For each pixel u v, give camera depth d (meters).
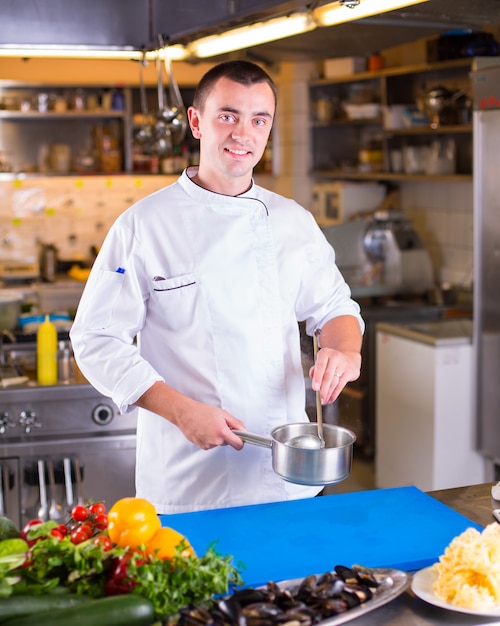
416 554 1.68
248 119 2.09
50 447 3.22
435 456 4.19
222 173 2.16
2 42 2.99
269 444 1.85
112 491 3.30
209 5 2.83
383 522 1.84
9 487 3.21
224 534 1.78
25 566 1.39
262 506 1.94
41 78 6.35
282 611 1.34
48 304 6.03
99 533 1.51
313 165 6.75
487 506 1.95
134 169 6.47
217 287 2.18
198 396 2.20
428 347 4.17
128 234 2.18
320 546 1.72
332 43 2.86
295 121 6.71
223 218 2.20
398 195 6.11
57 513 3.24
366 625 1.41
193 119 2.22
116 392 2.05
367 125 6.65
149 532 1.46
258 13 2.42
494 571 1.43
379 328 4.55
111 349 2.10
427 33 2.62
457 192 5.46
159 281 2.17
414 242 5.38
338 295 2.37
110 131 6.56
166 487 2.24
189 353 2.19
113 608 1.27
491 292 4.04
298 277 2.28
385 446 4.57
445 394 4.17
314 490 2.32
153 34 3.06
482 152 3.96
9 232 6.48
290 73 6.65
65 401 3.23
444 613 1.45
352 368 2.11
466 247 5.41
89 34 3.04
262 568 1.62
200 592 1.34
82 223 6.59
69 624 1.24
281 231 2.27
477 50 4.70
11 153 6.47
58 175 6.31
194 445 2.19
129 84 6.34
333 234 5.28
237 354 2.19
